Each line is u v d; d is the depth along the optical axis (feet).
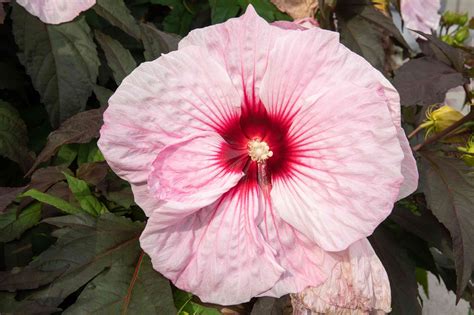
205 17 2.06
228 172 1.37
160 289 1.40
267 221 1.36
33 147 1.74
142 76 1.28
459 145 1.73
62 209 1.48
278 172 1.38
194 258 1.33
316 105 1.28
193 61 1.31
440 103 1.80
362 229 1.24
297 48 1.29
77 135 1.51
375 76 1.28
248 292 1.32
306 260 1.34
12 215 1.53
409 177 1.34
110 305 1.37
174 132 1.32
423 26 2.11
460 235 1.51
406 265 1.63
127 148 1.29
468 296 1.89
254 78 1.36
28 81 1.78
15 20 1.61
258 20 1.32
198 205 1.27
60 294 1.36
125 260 1.44
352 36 1.98
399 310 1.58
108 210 1.61
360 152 1.23
